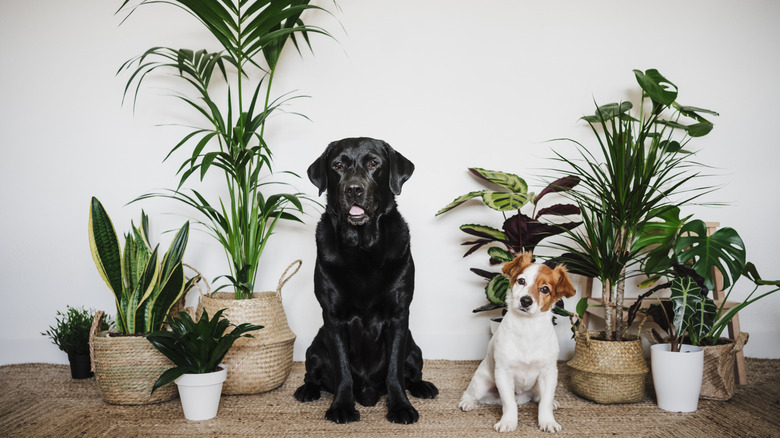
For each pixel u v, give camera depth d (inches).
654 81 83.2
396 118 101.5
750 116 101.8
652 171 72.4
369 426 65.9
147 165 101.6
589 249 76.2
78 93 101.3
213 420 68.6
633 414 69.6
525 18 101.7
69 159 101.4
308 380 80.4
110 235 79.1
